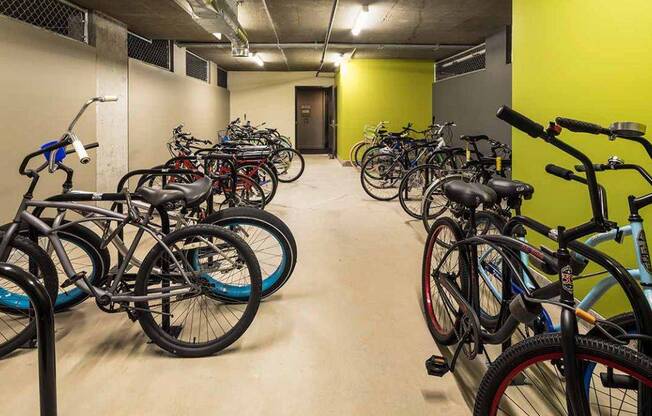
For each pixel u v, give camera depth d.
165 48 7.73
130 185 6.04
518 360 1.18
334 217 5.06
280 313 2.53
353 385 1.85
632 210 1.39
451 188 1.94
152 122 6.81
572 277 1.15
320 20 6.54
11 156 3.76
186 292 2.06
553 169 1.58
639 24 2.01
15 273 1.35
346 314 2.53
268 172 5.35
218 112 11.19
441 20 6.41
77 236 2.37
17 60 3.81
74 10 4.95
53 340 1.38
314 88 13.04
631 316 1.28
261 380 1.88
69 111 4.61
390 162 6.22
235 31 5.77
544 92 2.79
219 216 2.51
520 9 3.07
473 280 1.75
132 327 2.35
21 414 1.66
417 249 3.81
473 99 7.82
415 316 2.51
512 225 1.63
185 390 1.81
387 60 10.04
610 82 2.20
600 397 1.61
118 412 1.67
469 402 1.74
